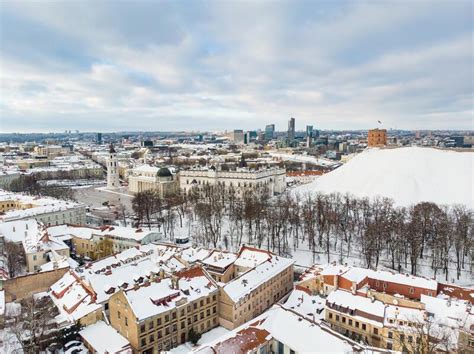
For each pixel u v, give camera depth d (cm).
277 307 9569
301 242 18525
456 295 10262
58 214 19888
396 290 10512
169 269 11575
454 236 15488
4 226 16062
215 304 10600
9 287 11062
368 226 16662
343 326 9300
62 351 8988
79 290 10694
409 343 7831
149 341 9044
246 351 7950
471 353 7681
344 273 11119
